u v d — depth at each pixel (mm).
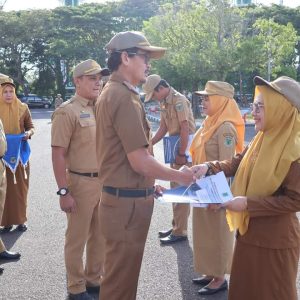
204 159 3959
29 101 46688
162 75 27125
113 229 2766
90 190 3723
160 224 5867
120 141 2693
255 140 2752
